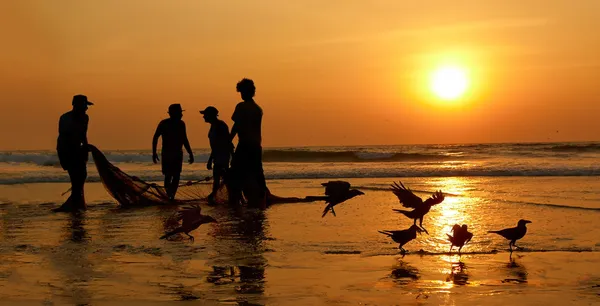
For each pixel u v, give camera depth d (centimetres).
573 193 1716
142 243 986
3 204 1588
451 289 705
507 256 885
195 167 3562
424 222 1184
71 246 961
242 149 1463
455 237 903
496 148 5338
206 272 790
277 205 1510
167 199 1581
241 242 991
